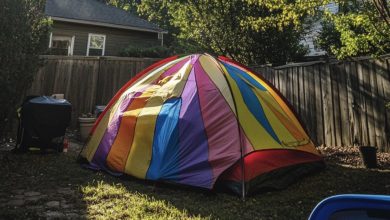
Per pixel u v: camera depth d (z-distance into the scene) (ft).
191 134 17.78
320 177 19.24
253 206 14.71
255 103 19.08
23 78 22.21
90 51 59.26
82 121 30.45
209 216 13.23
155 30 63.98
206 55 20.42
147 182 17.93
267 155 17.94
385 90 22.62
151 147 18.51
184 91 19.10
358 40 22.59
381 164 20.97
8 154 23.31
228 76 19.11
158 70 21.48
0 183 16.98
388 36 21.20
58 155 24.02
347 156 23.13
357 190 16.57
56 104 24.38
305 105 27.76
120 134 20.03
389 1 20.81
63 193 15.85
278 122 19.44
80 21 57.31
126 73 36.52
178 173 17.13
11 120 22.77
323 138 26.40
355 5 23.82
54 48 54.85
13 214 12.93
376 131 23.09
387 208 4.16
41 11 24.27
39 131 23.91
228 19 42.19
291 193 16.62
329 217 4.35
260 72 31.37
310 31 46.73
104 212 13.60
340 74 25.34
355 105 24.32
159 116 18.89
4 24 18.85
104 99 35.94
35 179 17.99
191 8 44.34
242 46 42.60
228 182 16.47
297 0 23.76
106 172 19.72
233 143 16.98
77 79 35.29
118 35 61.67
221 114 17.85
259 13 40.32
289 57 44.09
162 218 13.03
